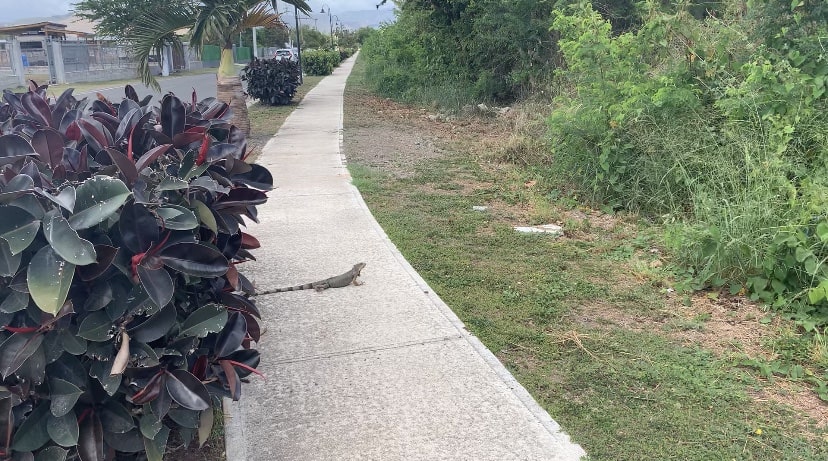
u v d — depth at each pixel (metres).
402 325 4.41
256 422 3.31
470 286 5.17
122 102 3.54
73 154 2.72
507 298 4.93
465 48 18.62
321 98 22.20
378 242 6.17
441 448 3.09
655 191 7.18
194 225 2.52
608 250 6.11
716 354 4.12
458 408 3.43
